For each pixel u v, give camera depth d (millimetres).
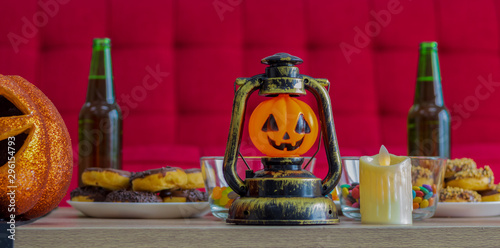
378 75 2428
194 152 2082
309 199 979
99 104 1355
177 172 1173
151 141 2271
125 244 919
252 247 926
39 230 914
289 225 965
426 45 1414
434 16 2488
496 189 1224
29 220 1008
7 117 955
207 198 1177
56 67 2295
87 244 916
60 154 999
